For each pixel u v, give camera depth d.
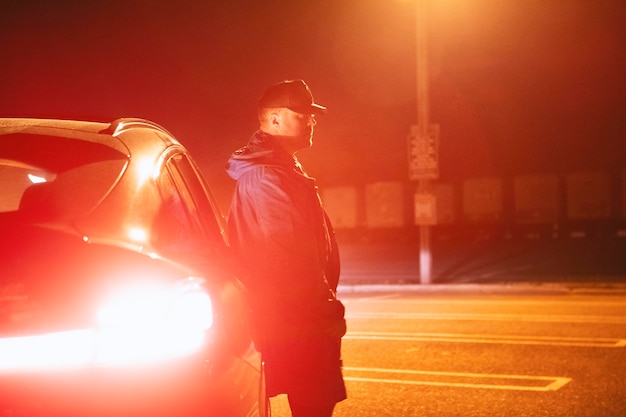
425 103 24.95
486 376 10.12
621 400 8.82
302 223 4.53
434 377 10.09
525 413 8.31
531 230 43.03
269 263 4.49
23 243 3.39
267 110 4.85
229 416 3.69
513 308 17.78
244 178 4.65
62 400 3.24
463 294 22.52
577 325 14.61
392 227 45.56
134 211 3.80
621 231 41.62
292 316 4.47
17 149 3.98
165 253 3.74
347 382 9.83
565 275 26.20
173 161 4.53
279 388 4.56
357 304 19.55
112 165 3.94
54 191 3.71
